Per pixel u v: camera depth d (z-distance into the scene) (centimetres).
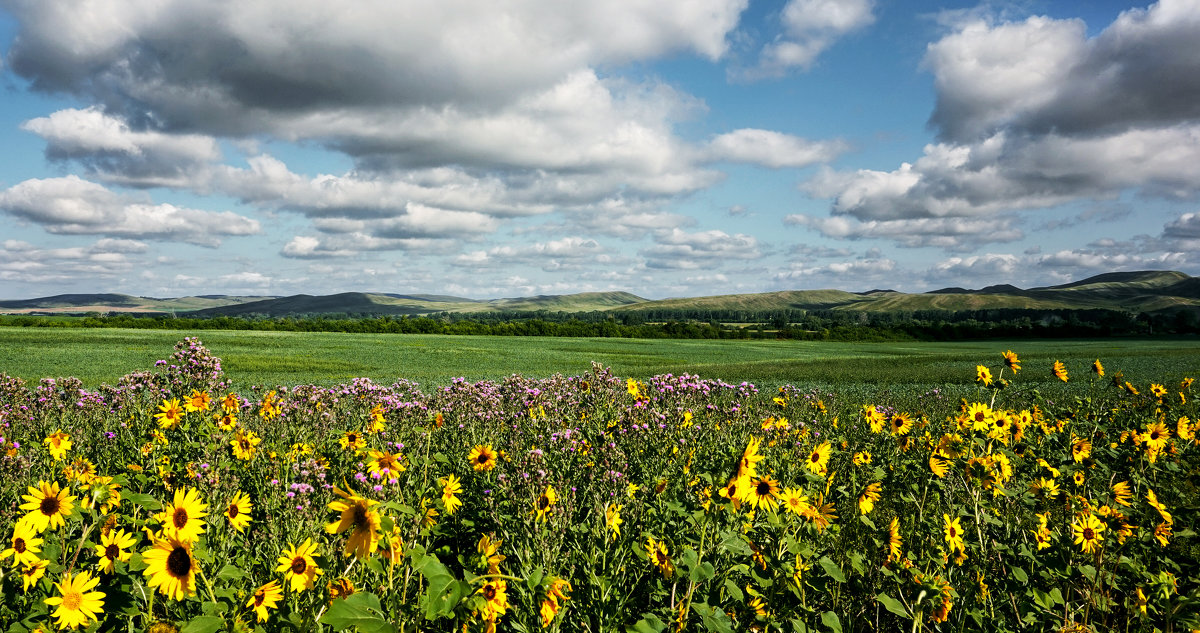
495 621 260
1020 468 521
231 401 702
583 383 1030
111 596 261
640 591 353
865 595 357
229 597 254
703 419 859
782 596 323
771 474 445
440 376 2992
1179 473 591
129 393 919
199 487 387
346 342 6066
